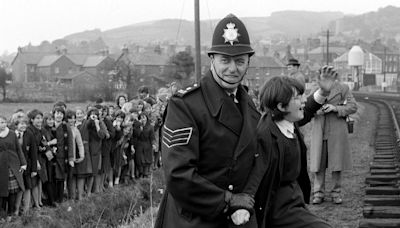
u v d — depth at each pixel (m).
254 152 4.26
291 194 4.86
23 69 107.38
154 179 12.52
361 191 10.59
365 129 24.95
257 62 78.56
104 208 9.74
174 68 50.34
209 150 4.12
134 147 13.41
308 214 4.82
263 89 4.88
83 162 11.33
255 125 4.40
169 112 4.17
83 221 9.38
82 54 106.94
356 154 16.36
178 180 3.97
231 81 4.19
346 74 103.31
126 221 9.12
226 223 4.11
